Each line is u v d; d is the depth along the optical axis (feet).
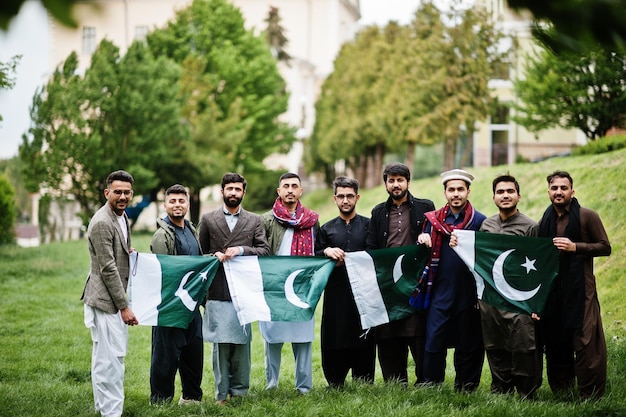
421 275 27.37
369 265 27.73
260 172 147.02
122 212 25.73
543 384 29.12
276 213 28.60
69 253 82.28
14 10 7.88
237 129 135.64
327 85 157.07
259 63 144.46
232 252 27.14
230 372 27.73
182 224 27.66
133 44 109.60
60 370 34.68
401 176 27.91
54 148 102.22
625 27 9.14
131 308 25.88
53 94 103.30
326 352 28.50
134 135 107.34
